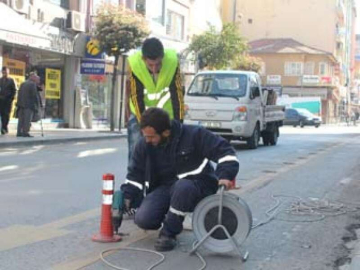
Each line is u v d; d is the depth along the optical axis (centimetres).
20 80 2183
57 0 2317
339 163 1407
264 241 627
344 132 3475
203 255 557
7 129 1866
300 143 2138
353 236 662
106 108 2720
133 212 671
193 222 552
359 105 10638
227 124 1641
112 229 603
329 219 747
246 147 1808
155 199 579
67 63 2455
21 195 836
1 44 2048
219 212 545
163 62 670
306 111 4819
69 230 640
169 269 514
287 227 696
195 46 3659
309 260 564
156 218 577
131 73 684
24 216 701
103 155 1441
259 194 916
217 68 3759
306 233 670
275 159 1459
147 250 567
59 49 2294
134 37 2297
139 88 679
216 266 529
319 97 6144
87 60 2464
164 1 3247
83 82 2542
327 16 6962
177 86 677
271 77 6594
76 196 845
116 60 2362
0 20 1872
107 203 602
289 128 4147
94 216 714
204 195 570
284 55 6550
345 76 8831
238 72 1712
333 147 1961
